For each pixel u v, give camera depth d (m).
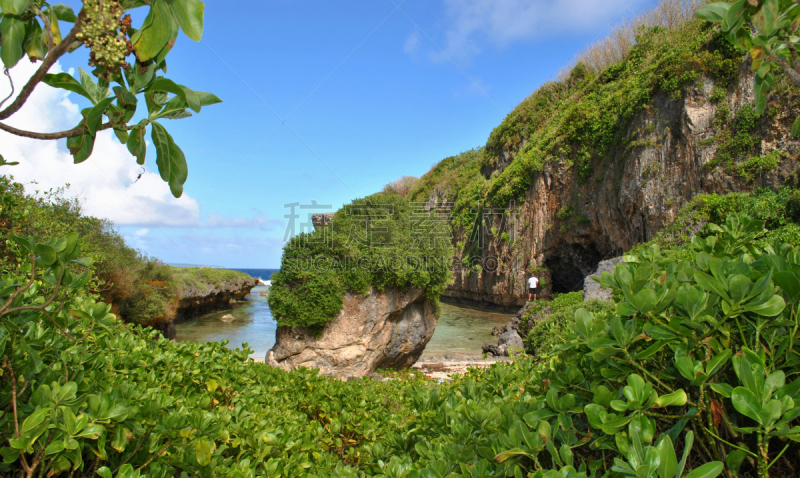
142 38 0.96
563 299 13.41
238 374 3.70
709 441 1.10
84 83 1.14
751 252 1.72
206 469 1.81
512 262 27.11
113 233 16.45
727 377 1.18
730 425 1.09
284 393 4.04
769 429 0.92
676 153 15.93
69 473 1.51
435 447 1.93
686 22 18.00
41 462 1.30
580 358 1.60
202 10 0.98
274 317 9.91
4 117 0.94
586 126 21.64
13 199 4.48
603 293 11.19
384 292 10.38
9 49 1.02
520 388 2.53
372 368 10.30
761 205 11.97
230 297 37.16
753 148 13.72
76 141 1.09
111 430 1.49
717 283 1.12
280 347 9.99
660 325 1.19
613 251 20.67
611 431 1.08
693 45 15.86
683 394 1.05
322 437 3.16
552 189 24.41
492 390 2.68
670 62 16.27
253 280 43.22
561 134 23.73
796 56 1.27
